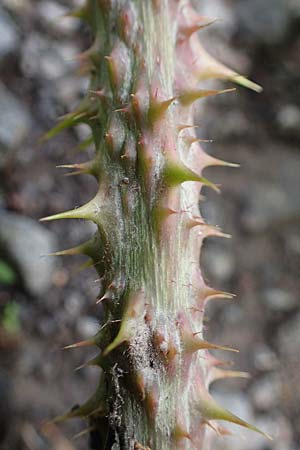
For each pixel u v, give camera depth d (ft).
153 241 0.38
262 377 0.83
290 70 1.20
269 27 1.22
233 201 1.00
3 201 0.86
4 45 0.95
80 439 0.72
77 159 0.92
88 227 0.88
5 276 0.80
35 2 1.02
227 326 0.87
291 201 1.01
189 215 0.39
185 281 0.38
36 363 0.77
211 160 0.41
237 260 0.94
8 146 0.88
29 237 0.83
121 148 0.38
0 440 0.70
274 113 1.13
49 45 0.99
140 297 0.37
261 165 1.06
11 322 0.79
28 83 0.95
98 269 0.39
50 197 0.88
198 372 0.39
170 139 0.38
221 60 1.16
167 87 0.39
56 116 0.94
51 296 0.82
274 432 0.78
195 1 1.18
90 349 0.80
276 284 0.93
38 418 0.72
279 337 0.87
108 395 0.39
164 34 0.39
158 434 0.38
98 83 0.40
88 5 0.41
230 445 0.74
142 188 0.38
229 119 1.10
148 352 0.37
